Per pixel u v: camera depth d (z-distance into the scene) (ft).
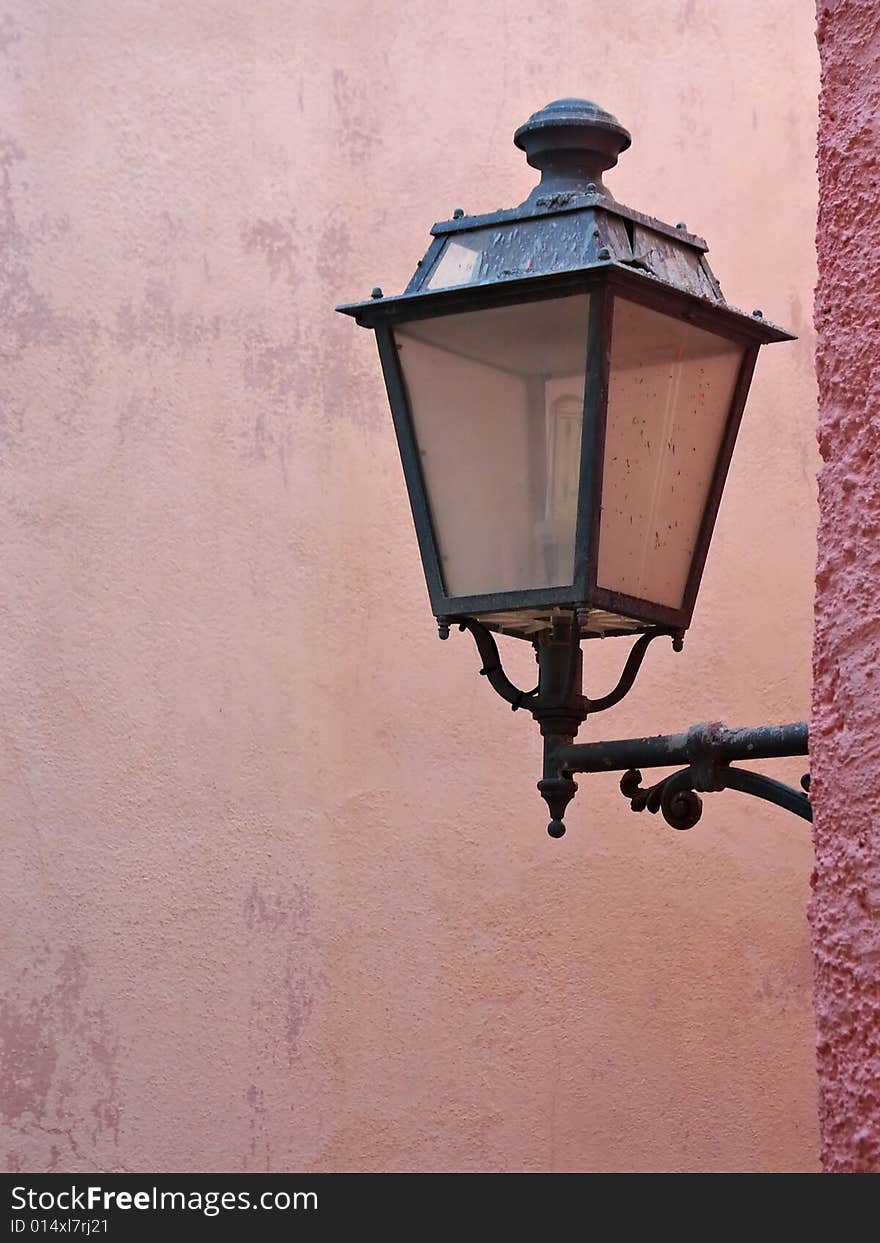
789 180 13.30
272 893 12.12
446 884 12.24
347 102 13.10
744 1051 12.16
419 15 13.21
